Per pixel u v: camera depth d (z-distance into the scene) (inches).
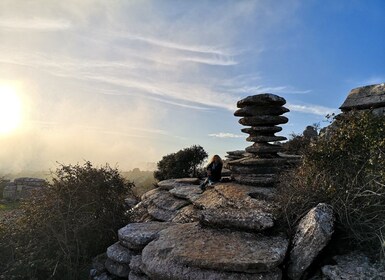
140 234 257.6
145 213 457.7
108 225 328.8
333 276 184.2
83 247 291.3
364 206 206.1
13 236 271.7
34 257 260.2
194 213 351.9
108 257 269.6
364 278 176.1
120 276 253.4
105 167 352.2
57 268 265.7
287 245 211.0
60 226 287.6
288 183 276.8
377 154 227.9
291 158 485.1
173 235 239.3
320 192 235.0
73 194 315.3
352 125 254.2
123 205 363.6
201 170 858.8
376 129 244.4
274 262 189.5
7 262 253.6
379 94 375.6
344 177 232.7
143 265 216.7
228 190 384.5
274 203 269.3
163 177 869.8
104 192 338.3
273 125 443.2
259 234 226.7
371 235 201.5
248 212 249.9
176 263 201.6
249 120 438.3
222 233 232.8
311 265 200.4
